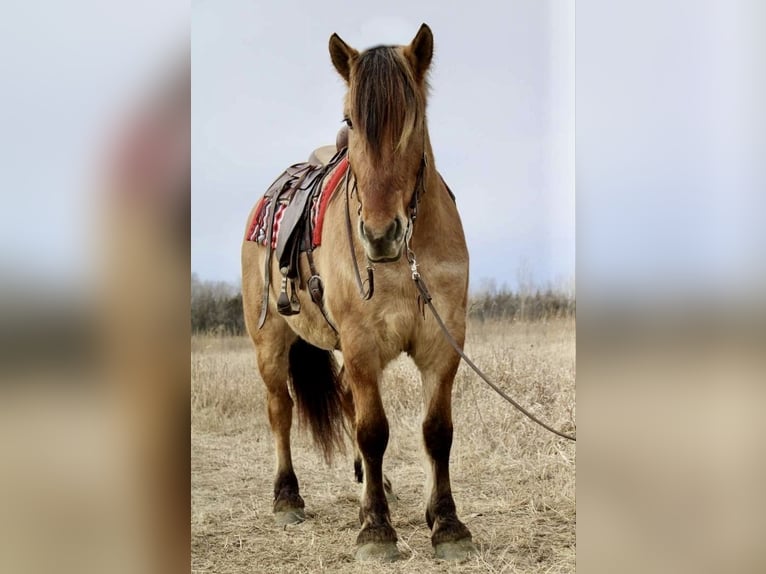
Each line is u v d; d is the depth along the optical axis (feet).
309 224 10.69
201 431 16.25
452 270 9.48
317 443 12.67
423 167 8.81
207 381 17.66
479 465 12.94
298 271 11.02
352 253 9.21
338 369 12.93
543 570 9.14
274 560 9.84
